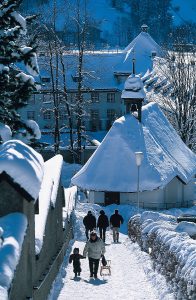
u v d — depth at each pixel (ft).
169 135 237.66
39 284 61.77
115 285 82.74
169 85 275.18
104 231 134.92
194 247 66.49
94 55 377.30
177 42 278.46
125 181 206.39
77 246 122.01
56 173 91.20
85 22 273.13
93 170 209.97
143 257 101.86
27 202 54.39
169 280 74.43
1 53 95.25
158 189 207.00
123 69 401.90
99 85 392.68
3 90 96.94
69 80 360.69
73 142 283.59
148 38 436.35
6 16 94.02
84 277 89.40
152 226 107.86
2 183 51.88
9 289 40.91
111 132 214.90
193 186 230.68
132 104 225.97
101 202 211.20
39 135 99.09
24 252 51.83
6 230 48.26
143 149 212.84
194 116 261.65
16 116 98.48
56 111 272.10
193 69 262.06
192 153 242.78
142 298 73.77
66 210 112.27
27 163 52.85
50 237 78.43
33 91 99.35
